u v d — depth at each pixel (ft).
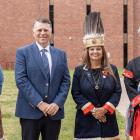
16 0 144.77
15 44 145.07
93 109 24.61
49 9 146.72
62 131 38.78
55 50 25.13
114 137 25.16
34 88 24.43
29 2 145.18
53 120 24.71
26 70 24.61
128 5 148.97
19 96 24.85
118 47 148.25
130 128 24.11
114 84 25.04
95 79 24.94
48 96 24.52
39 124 24.72
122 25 148.36
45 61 24.66
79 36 146.72
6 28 145.07
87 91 24.84
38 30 24.66
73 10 146.72
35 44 24.99
